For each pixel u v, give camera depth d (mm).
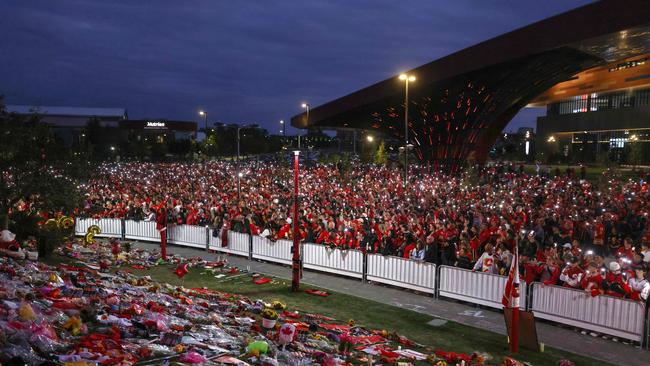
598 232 20906
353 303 15758
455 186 38031
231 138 123188
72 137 140000
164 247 22422
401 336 12336
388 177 49062
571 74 42344
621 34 28109
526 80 44250
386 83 49312
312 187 39719
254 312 13102
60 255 19953
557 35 31672
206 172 59875
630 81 70812
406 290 17375
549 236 20625
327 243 19828
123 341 7898
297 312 14289
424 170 53281
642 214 22000
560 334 13016
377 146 100062
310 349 9578
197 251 24969
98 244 24297
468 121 51875
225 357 7816
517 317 11766
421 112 53562
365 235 18859
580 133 105062
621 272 13352
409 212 23875
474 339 12602
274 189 38688
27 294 9023
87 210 26172
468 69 39531
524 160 110188
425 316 14461
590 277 13141
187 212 27172
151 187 42969
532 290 14117
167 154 125312
